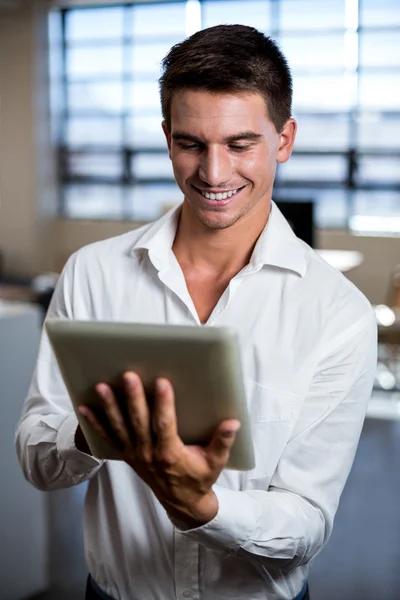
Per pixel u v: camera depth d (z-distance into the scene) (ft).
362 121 25.44
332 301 4.34
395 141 25.25
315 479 4.25
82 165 29.01
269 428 4.29
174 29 27.22
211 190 4.02
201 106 3.88
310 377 4.28
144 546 4.46
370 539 11.61
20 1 27.78
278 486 4.26
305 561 4.24
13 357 9.36
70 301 4.75
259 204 4.42
